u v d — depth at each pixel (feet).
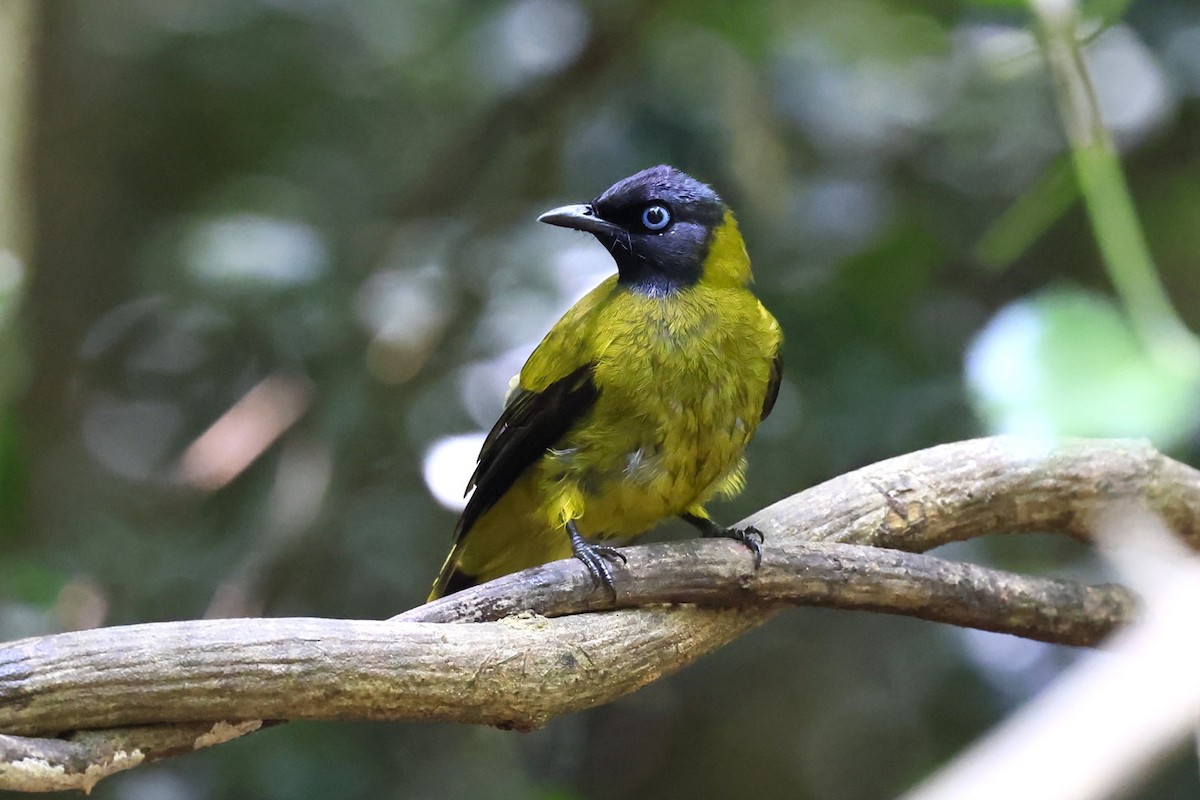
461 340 38.63
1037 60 32.48
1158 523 24.58
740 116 37.17
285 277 36.52
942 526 24.61
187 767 34.22
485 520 27.48
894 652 41.63
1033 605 23.18
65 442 47.37
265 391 38.14
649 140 38.40
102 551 38.17
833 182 38.81
